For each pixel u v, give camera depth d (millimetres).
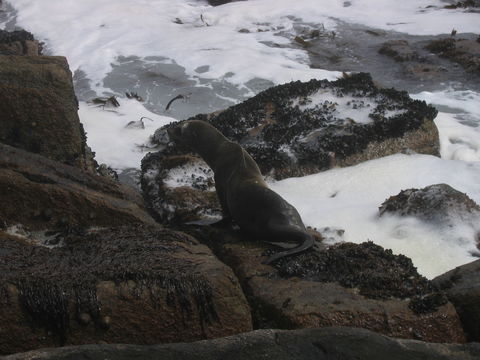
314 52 26609
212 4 33969
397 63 25484
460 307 9891
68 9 31797
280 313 9328
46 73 14328
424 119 17750
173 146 16484
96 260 9195
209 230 12422
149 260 9258
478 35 28141
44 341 8102
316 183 15836
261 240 11688
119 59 25516
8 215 11266
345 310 9188
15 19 30797
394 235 13180
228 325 8820
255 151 16328
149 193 14797
